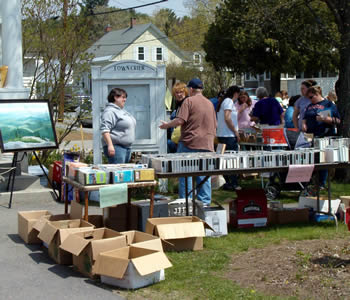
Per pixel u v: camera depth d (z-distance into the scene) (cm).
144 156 690
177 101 894
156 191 965
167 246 611
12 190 850
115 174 615
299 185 935
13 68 1026
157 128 970
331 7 1101
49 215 662
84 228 582
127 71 950
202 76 4559
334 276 505
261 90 1103
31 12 1320
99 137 951
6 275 541
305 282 498
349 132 1059
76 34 1308
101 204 596
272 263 560
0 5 1030
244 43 3275
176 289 500
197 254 606
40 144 874
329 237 665
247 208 728
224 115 977
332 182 1065
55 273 548
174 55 5744
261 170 685
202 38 5359
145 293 493
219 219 684
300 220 763
